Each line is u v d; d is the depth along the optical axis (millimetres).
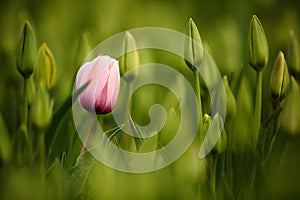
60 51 1728
